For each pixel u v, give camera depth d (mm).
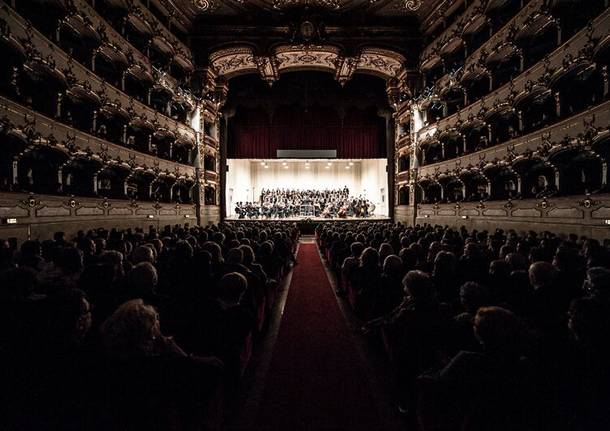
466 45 18969
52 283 3893
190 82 22500
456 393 2160
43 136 11609
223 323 3518
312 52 23188
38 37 11500
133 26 17484
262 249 7875
